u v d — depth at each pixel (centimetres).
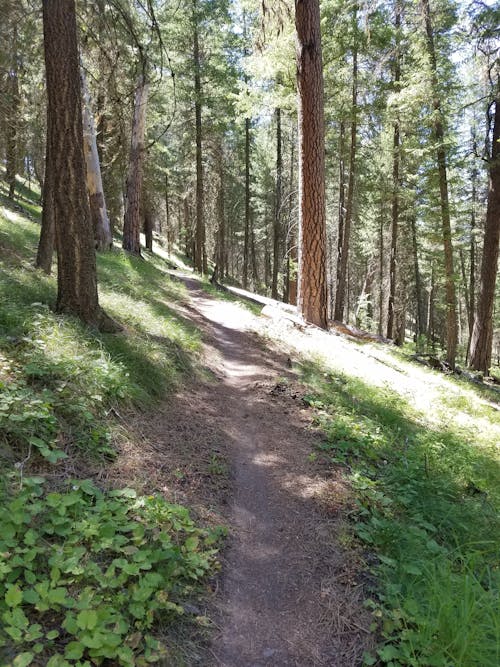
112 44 718
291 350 954
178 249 5050
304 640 257
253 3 1482
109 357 507
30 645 208
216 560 307
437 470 504
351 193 1994
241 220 4522
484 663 229
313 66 1078
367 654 245
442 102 1467
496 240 1570
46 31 538
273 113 2652
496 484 554
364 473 452
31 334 484
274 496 401
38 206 2191
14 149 1514
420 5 1467
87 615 215
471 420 895
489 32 1255
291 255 2875
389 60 1705
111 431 409
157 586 258
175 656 230
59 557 252
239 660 241
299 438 521
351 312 5156
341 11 1509
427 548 329
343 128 2078
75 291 598
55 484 322
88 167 1563
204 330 982
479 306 1625
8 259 841
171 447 442
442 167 1589
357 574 309
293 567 314
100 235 1599
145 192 2670
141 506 321
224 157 3108
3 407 335
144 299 998
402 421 682
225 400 620
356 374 907
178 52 2138
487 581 310
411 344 2256
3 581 229
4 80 1051
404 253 2939
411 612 260
